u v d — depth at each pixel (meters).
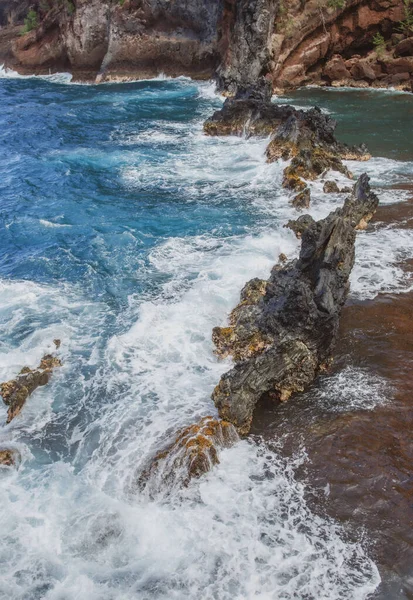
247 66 42.97
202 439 10.34
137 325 14.47
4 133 34.44
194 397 12.08
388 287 15.89
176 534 9.09
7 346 14.09
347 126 32.97
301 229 18.91
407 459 10.27
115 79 52.97
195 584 8.30
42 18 62.09
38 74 58.91
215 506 9.54
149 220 21.23
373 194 20.30
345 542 8.83
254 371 11.70
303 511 9.38
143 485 10.10
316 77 45.75
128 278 17.12
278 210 21.61
